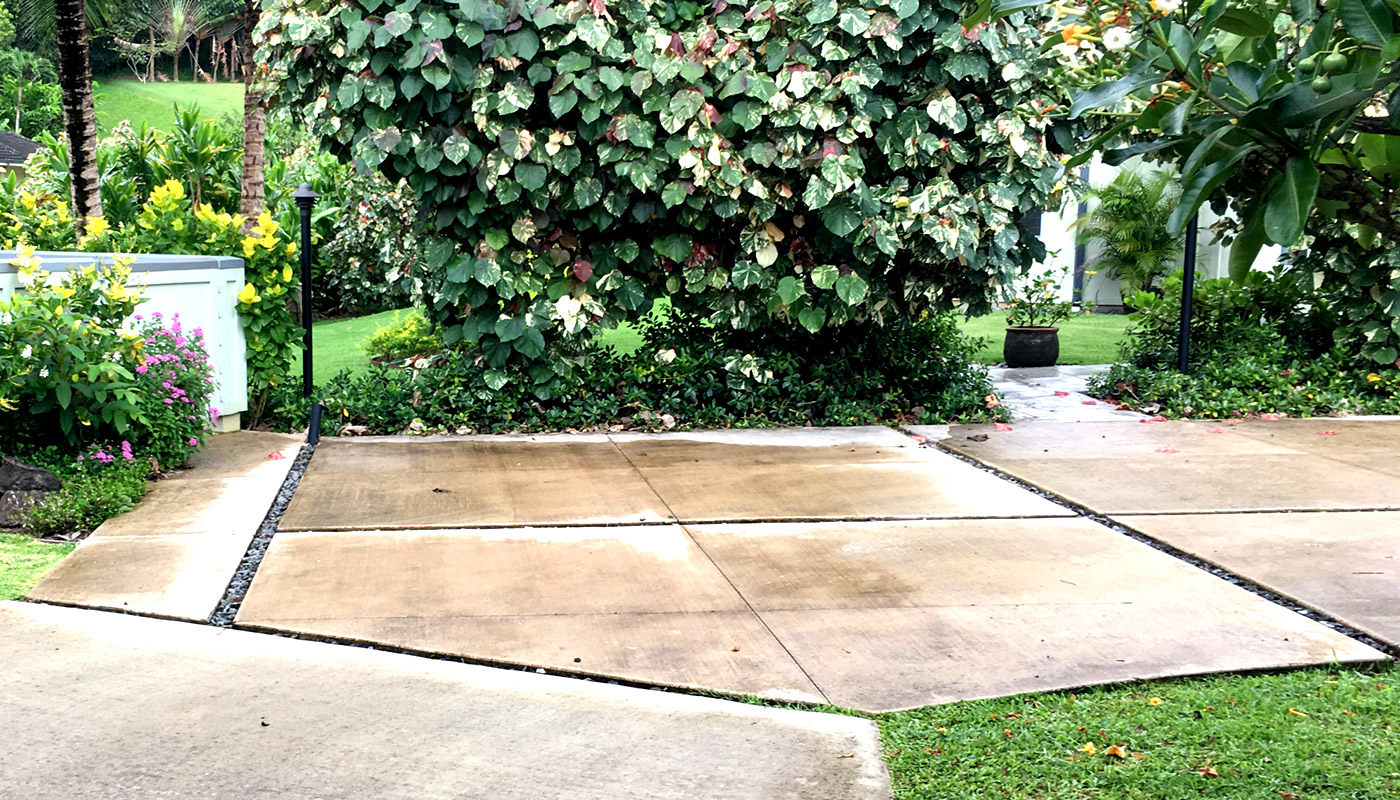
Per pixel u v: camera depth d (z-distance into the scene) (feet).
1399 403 25.46
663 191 22.12
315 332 40.24
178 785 8.29
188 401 19.54
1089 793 8.30
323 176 45.70
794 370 24.93
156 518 16.06
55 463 17.43
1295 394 25.64
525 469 19.79
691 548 14.87
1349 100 5.05
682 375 24.58
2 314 17.30
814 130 22.20
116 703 9.76
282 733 9.20
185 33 200.75
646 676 10.50
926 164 23.09
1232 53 6.46
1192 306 29.25
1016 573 13.73
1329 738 9.11
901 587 13.19
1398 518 16.19
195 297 21.79
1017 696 10.00
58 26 31.04
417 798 8.14
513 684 10.32
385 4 21.53
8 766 8.55
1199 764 8.71
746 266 23.29
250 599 12.62
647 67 21.56
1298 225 5.16
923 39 22.09
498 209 22.89
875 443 22.36
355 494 17.78
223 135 46.93
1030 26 22.00
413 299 24.91
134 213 41.37
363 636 11.49
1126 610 12.31
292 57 21.77
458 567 13.94
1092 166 43.78
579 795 8.22
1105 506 17.01
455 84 21.42
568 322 23.15
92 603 12.41
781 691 10.16
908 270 24.25
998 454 21.07
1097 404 26.94
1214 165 5.45
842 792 8.28
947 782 8.48
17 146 95.81
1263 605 12.45
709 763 8.73
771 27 22.21
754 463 20.34
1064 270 35.24
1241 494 17.74
